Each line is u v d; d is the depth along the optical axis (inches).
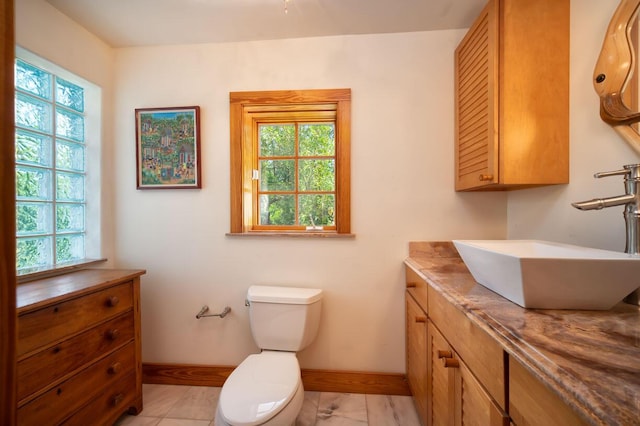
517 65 42.5
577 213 41.0
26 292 41.8
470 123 52.3
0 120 14.4
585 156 39.5
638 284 24.7
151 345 67.2
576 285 25.9
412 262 56.5
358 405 57.6
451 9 53.6
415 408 56.4
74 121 61.7
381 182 62.2
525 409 21.2
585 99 39.4
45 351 38.6
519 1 42.3
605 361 18.6
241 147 64.3
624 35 33.1
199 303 66.1
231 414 36.8
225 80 64.7
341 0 50.9
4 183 14.4
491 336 24.5
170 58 65.7
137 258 67.0
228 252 65.4
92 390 45.6
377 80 61.7
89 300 45.4
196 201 65.9
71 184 61.0
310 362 63.5
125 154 66.9
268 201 69.5
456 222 61.1
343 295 63.1
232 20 56.9
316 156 68.1
